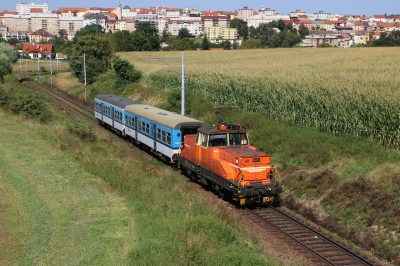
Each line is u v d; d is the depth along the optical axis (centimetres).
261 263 1071
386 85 2695
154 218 1330
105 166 1908
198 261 1022
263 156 1622
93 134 2734
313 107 2525
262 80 3681
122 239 1152
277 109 2819
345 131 2241
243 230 1355
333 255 1241
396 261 1248
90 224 1240
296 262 1173
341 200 1627
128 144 2927
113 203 1455
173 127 2188
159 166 2336
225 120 2984
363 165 1802
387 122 1994
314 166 1973
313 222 1593
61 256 1021
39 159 1973
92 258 1019
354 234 1438
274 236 1374
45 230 1168
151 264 997
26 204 1357
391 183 1551
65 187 1588
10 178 1622
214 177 1752
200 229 1218
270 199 1631
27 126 2777
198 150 1914
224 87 3628
